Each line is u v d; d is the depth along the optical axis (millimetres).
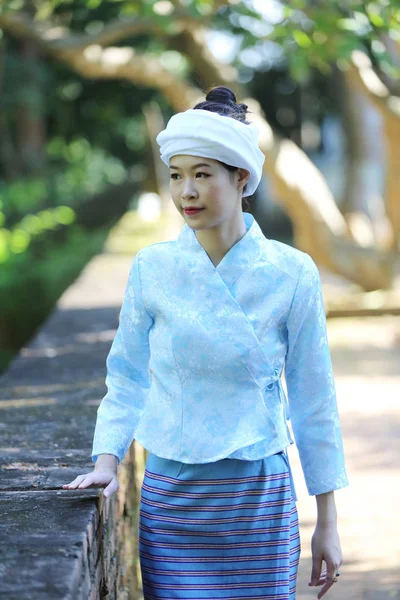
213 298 4645
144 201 64125
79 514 4863
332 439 4910
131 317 4867
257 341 4621
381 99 22219
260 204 60781
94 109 55594
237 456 4676
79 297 17516
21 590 3881
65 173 55156
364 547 9484
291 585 4930
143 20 21828
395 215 24719
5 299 22484
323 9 16359
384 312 23641
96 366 10805
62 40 21797
